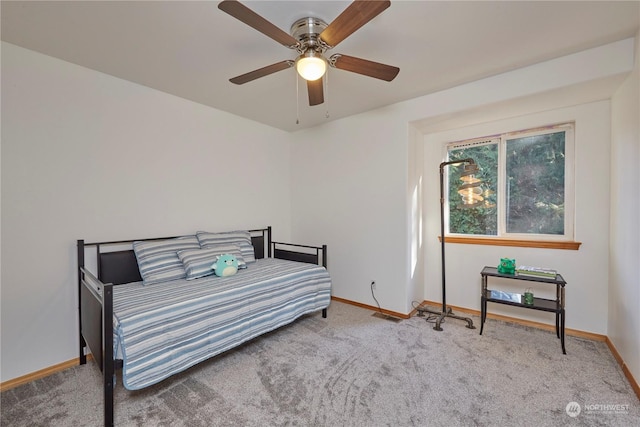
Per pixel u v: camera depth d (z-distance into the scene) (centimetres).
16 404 168
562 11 158
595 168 243
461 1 150
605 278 241
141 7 153
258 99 283
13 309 190
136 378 155
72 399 172
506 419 152
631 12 159
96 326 167
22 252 193
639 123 175
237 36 180
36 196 198
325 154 361
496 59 210
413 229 309
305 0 148
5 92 186
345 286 344
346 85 253
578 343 236
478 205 296
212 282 227
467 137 310
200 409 161
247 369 201
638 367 170
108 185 232
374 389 178
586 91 218
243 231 320
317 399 169
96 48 193
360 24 137
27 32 175
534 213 280
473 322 285
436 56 205
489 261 299
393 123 300
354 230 335
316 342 241
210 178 304
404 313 296
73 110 214
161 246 247
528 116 273
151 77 236
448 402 165
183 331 178
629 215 191
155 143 260
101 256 223
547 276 233
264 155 363
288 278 253
